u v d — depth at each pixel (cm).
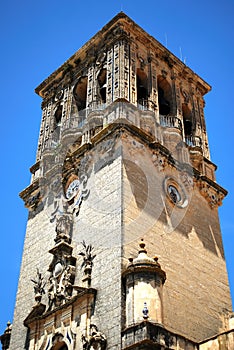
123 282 2756
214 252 3538
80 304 2877
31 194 3934
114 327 2619
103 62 4081
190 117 4300
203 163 3950
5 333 3503
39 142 4331
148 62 4150
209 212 3741
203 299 3200
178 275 3133
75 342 2764
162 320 2623
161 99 4222
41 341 2991
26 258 3609
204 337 3031
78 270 3095
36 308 3144
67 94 4291
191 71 4509
